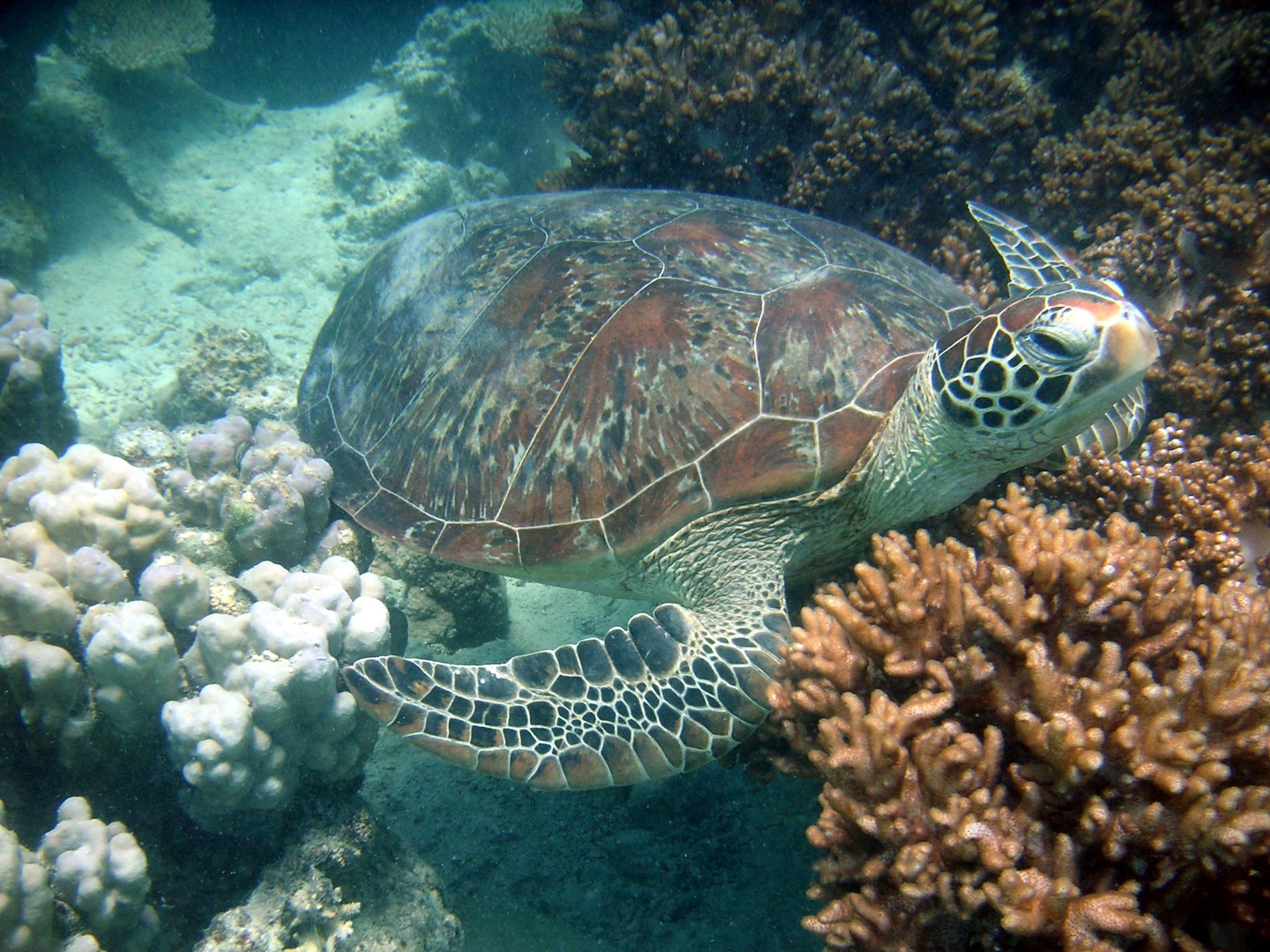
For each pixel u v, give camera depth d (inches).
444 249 44.2
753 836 41.1
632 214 41.4
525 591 53.1
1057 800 24.5
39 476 33.0
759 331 35.5
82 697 30.1
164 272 92.4
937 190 52.5
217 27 129.3
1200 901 23.8
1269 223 41.8
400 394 41.3
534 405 36.9
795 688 29.8
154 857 32.6
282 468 39.9
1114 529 28.7
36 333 39.4
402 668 33.0
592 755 32.0
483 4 110.3
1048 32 58.0
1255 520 34.0
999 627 25.6
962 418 31.6
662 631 33.7
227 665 31.3
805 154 52.6
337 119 109.2
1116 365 29.0
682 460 34.6
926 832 24.7
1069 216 51.1
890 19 54.5
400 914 34.9
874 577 28.2
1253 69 51.0
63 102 96.5
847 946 25.7
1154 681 25.1
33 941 26.9
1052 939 23.3
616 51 53.0
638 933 38.6
